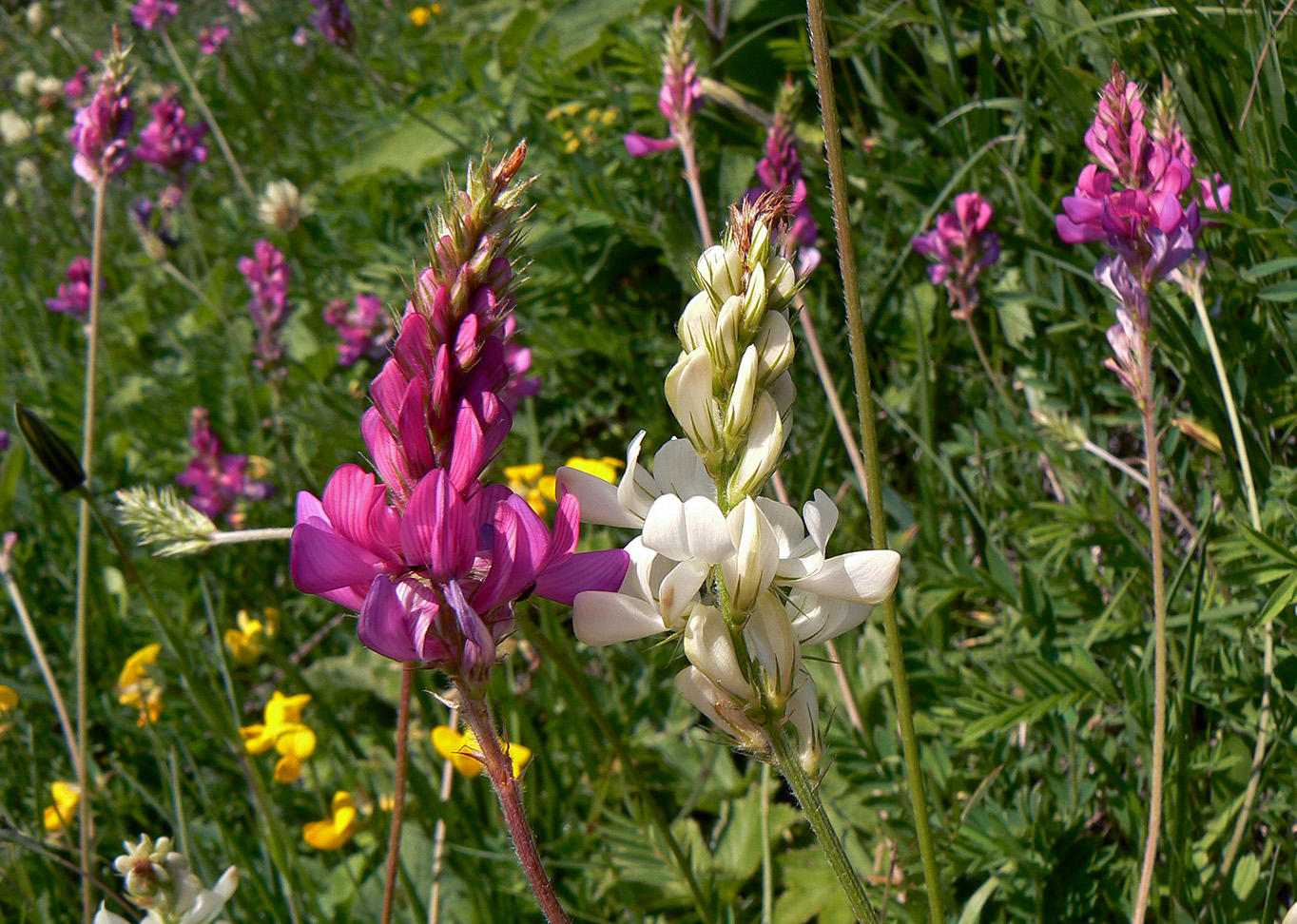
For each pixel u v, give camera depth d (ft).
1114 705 7.98
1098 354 9.92
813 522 3.91
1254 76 7.79
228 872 4.90
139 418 16.94
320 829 8.59
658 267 16.12
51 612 13.29
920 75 14.15
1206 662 7.78
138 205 19.66
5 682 11.20
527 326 15.05
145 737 10.78
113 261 23.16
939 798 7.51
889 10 11.03
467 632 3.65
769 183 10.25
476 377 3.78
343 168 19.38
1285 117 7.57
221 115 26.71
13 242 24.11
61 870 8.64
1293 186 7.29
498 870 8.86
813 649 9.43
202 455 13.32
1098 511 8.70
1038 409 10.37
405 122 19.61
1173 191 6.40
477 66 20.77
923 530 9.78
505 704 9.46
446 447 3.77
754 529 3.63
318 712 10.44
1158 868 6.88
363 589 3.87
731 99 13.21
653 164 15.11
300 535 3.57
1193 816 7.34
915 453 11.46
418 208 18.17
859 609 4.07
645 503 4.01
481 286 3.74
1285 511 7.40
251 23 31.07
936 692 8.57
